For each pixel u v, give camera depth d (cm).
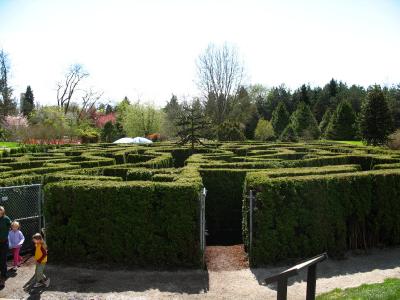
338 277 905
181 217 977
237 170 1352
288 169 1235
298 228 1040
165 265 984
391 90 5631
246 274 938
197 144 3005
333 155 1977
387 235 1148
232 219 1354
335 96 7769
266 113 8050
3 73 6106
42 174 1320
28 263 1011
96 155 2119
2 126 5416
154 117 5991
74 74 6869
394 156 1911
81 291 839
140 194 991
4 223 904
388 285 797
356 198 1100
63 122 5088
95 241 1006
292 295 809
